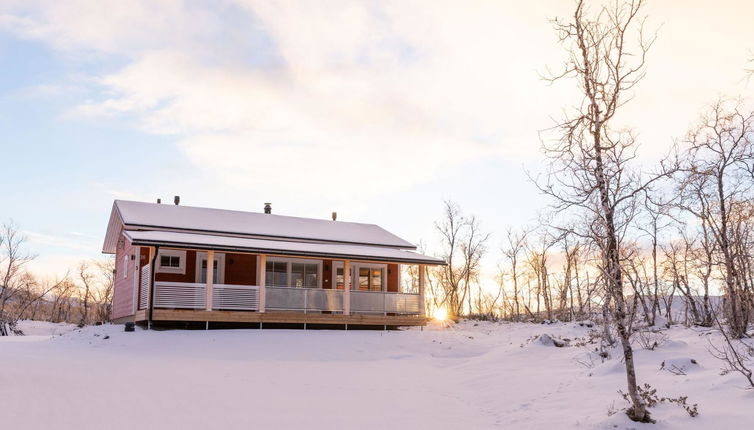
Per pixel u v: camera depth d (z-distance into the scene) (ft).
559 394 36.91
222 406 31.78
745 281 54.54
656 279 73.10
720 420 26.84
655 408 30.04
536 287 142.61
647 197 30.32
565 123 30.76
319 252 79.51
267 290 77.25
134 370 44.11
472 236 143.95
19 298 187.52
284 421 29.17
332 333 74.59
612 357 46.78
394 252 91.35
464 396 40.19
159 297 70.95
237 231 89.30
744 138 55.67
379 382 45.80
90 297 204.64
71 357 50.52
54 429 23.39
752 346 44.34
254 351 61.82
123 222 83.10
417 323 85.81
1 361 42.86
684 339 54.34
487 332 84.48
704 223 59.16
